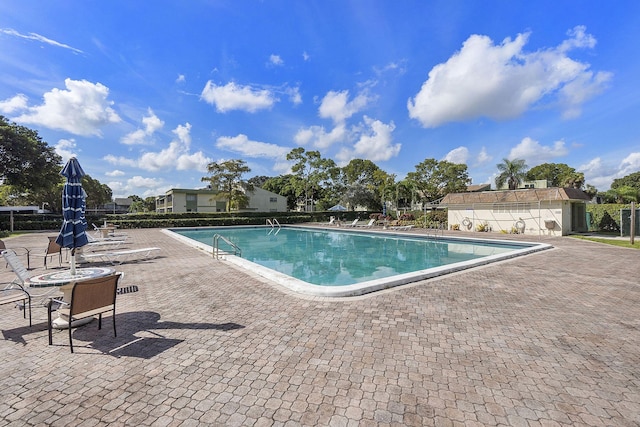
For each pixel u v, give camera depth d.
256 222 35.94
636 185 49.62
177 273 8.09
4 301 4.29
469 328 4.20
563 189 19.45
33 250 13.59
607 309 5.01
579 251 12.02
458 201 24.14
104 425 2.29
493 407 2.48
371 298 5.64
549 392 2.69
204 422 2.32
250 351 3.53
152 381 2.91
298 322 4.44
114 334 4.04
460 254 14.39
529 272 8.00
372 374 3.00
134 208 78.00
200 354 3.47
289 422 2.30
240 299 5.63
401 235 21.47
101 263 9.80
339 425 2.27
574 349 3.56
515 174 31.23
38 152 28.88
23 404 2.56
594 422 2.29
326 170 49.91
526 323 4.39
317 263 12.36
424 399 2.59
